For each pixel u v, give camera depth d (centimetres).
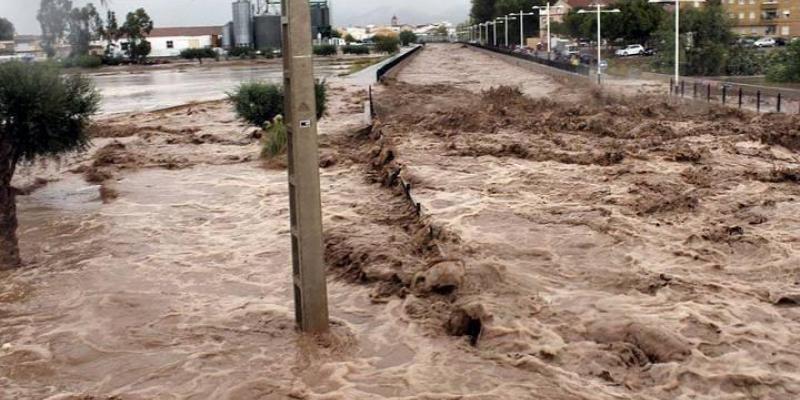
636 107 3009
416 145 2239
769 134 2217
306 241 806
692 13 5053
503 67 7494
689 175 1717
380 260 1080
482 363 766
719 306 906
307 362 774
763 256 1102
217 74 7931
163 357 802
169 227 1361
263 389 720
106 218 1439
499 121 2709
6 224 1148
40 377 768
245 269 1104
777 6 8588
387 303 942
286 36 762
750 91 3344
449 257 1047
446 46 16412
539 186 1655
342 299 965
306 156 778
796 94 3145
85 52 9194
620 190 1584
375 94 4353
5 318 928
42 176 1911
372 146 2239
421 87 4919
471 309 863
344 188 1688
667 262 1092
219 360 789
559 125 2602
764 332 830
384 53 12469
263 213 1454
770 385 716
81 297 994
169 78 7481
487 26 13300
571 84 4778
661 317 871
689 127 2491
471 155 2072
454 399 689
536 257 1126
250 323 885
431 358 780
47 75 1491
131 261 1152
